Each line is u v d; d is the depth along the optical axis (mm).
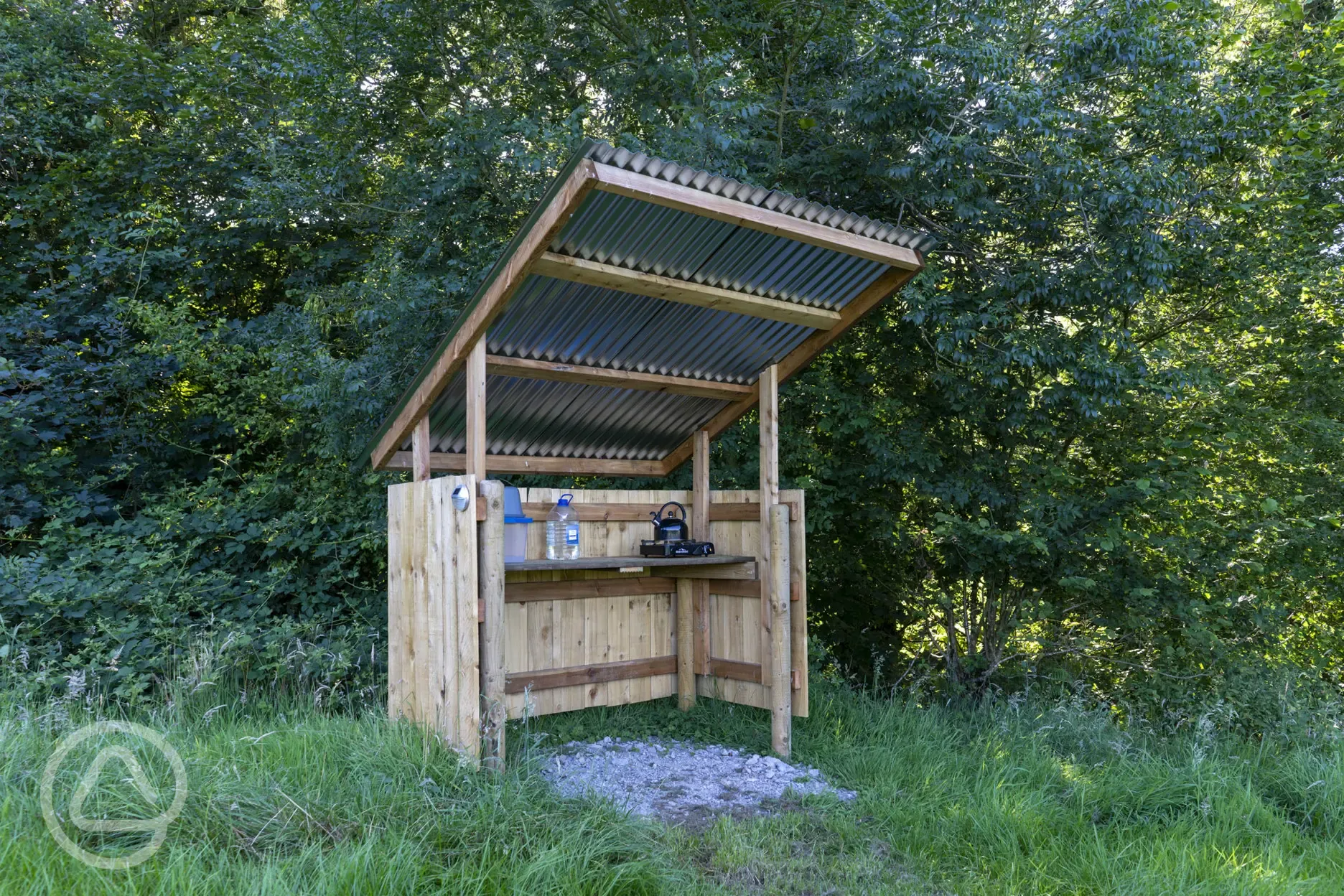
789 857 3592
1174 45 6699
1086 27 6660
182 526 7078
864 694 6141
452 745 4027
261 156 8422
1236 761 5043
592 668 5453
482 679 4008
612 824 3381
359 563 7477
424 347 7020
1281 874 3443
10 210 8625
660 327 4910
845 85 7289
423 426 4727
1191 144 6688
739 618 5492
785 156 7664
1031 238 7215
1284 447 7766
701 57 7934
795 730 5406
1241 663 7031
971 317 6684
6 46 8398
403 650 4559
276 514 7734
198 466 8445
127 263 8281
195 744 3879
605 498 5598
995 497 7211
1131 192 6363
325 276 9133
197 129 9039
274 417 8297
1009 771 4629
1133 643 7809
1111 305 6832
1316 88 6859
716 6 7629
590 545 5512
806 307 4820
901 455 7168
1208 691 6949
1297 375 7973
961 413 7383
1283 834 3953
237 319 8633
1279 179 7281
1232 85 7211
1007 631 7852
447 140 7012
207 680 5004
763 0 7410
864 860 3576
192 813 2961
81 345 7961
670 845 3547
